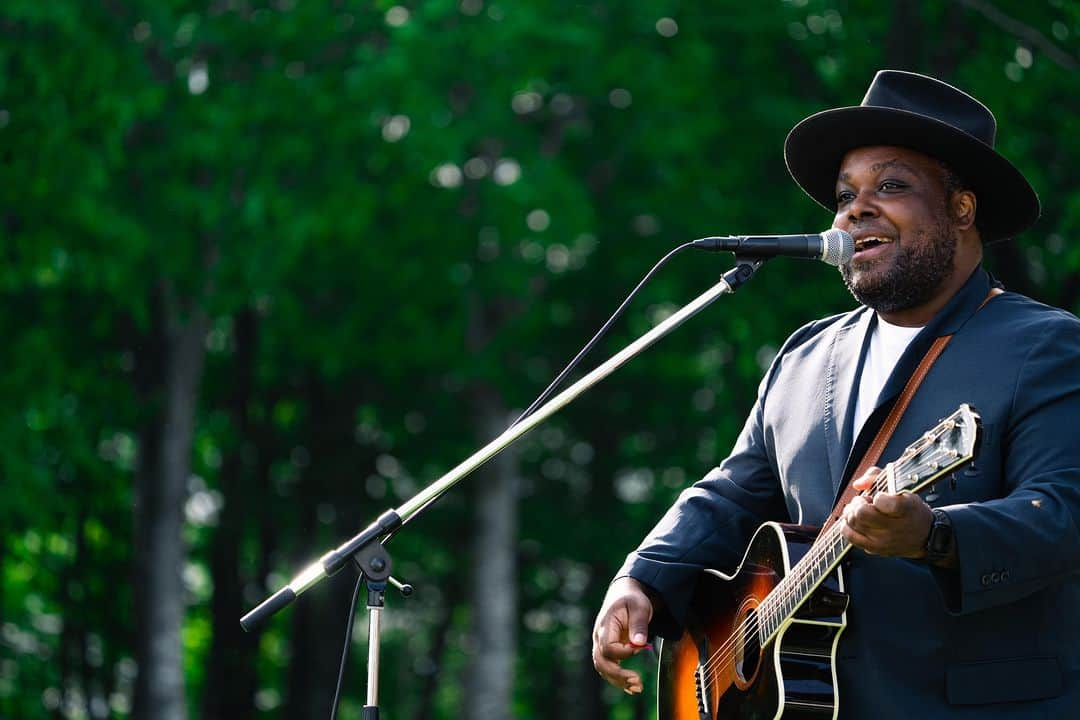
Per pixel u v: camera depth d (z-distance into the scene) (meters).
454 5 28.95
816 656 7.71
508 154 30.33
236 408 36.78
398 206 30.92
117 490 35.53
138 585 31.41
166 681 31.16
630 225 33.75
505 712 34.31
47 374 29.81
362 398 37.78
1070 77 23.34
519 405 33.66
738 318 28.42
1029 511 6.94
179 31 30.33
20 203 27.62
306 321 33.72
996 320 7.69
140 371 31.70
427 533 39.16
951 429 6.52
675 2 30.30
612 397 37.66
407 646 48.34
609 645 8.79
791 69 29.91
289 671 38.16
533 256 32.75
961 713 7.33
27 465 29.11
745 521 8.98
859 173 8.05
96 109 27.30
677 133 29.69
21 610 35.75
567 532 39.12
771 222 29.59
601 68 30.33
